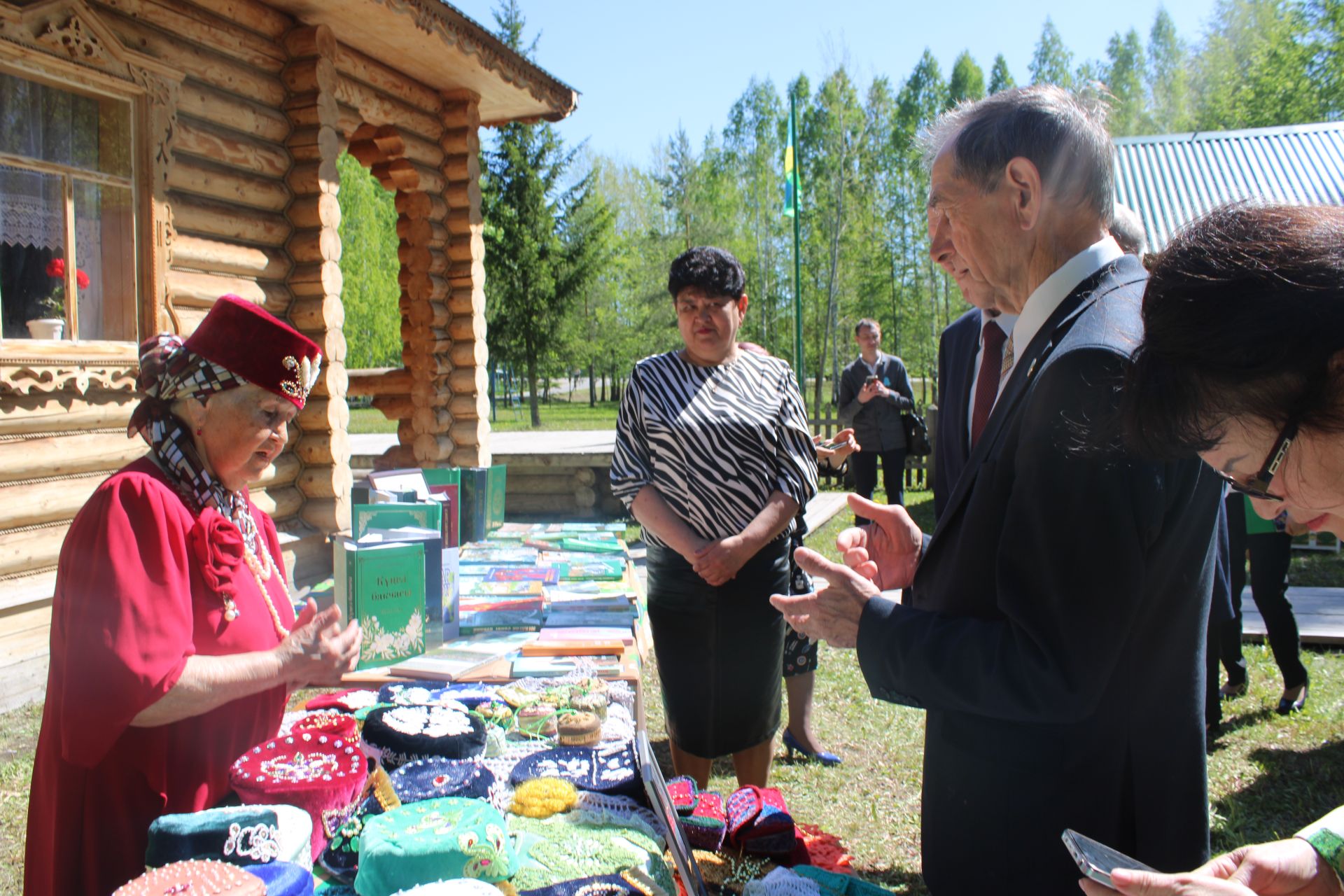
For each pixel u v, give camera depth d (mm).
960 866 1423
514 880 1287
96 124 4301
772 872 1470
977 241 1403
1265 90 26781
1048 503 1190
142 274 4492
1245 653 5305
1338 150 10016
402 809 1345
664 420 2686
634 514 2770
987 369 1765
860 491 8867
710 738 2725
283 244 5609
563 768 1663
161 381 1646
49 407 4062
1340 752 3975
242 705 1692
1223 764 3912
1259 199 989
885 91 37469
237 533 1662
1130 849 1330
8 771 3398
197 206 4934
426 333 7305
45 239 4098
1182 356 934
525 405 49781
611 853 1368
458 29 5984
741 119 44438
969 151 1370
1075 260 1321
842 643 1494
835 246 35219
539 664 2230
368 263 34562
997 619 1345
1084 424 1140
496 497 4531
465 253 7523
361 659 2201
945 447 1974
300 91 5582
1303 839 1108
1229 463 1006
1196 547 1282
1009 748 1357
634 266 39125
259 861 1231
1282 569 4340
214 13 5051
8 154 3908
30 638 4086
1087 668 1176
